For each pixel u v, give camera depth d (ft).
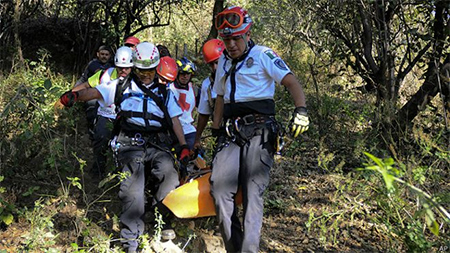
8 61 37.42
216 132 14.52
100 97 14.34
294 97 12.81
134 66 14.12
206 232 15.93
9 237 14.92
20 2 37.70
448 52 24.25
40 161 19.04
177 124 14.67
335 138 23.25
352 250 15.44
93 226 14.76
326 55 37.70
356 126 25.00
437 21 23.81
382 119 22.36
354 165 21.25
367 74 26.68
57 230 15.44
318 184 20.17
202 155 16.75
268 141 13.15
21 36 42.42
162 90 14.46
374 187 15.31
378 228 15.75
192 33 58.23
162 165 14.46
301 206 18.39
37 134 19.63
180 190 13.96
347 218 17.03
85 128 25.76
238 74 13.14
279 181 20.33
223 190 13.19
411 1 25.91
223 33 12.96
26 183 17.99
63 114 23.35
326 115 24.57
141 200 14.10
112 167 17.83
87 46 41.50
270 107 13.28
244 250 12.91
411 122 22.95
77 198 17.53
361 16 25.91
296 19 35.04
